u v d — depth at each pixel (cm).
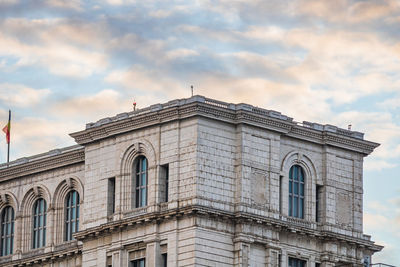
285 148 17075
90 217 17188
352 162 17600
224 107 16638
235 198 16475
